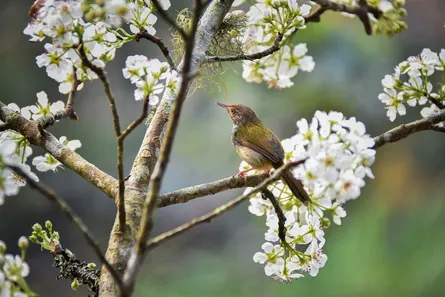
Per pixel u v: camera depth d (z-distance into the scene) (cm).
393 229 1262
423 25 1586
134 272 406
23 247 435
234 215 1705
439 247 1205
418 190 1390
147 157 565
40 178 1708
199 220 428
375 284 1189
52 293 1692
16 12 1675
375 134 1402
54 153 590
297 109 1409
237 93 1452
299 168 501
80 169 575
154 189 411
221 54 739
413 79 665
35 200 1688
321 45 1401
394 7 661
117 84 1727
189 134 1648
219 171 1642
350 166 500
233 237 1661
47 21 502
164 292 1458
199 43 654
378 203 1351
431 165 1408
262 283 1433
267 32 740
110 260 483
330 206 612
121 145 453
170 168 1648
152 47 1708
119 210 484
